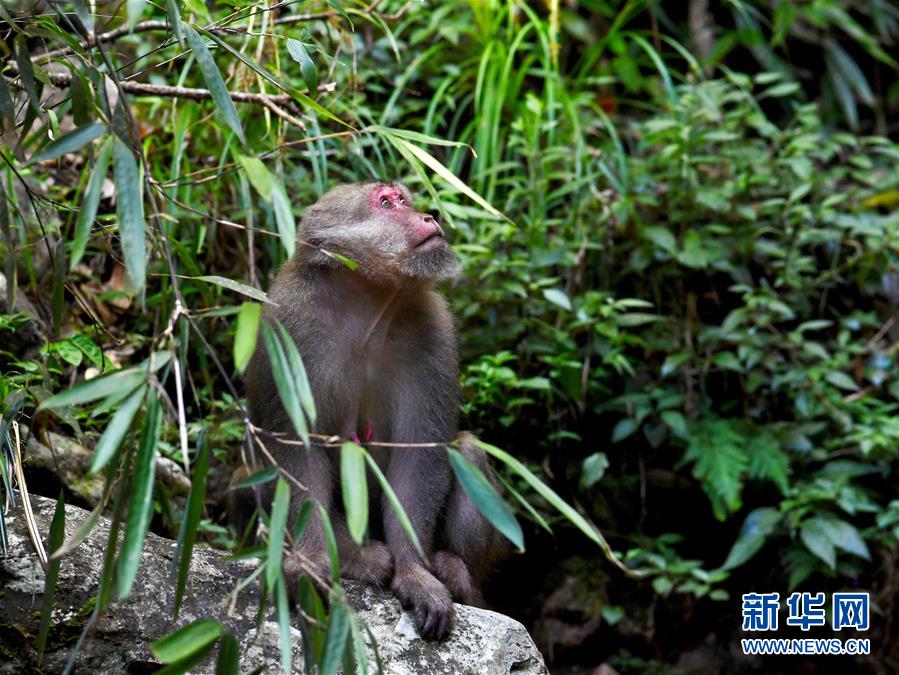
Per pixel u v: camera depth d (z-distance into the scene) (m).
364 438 4.84
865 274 7.37
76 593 3.80
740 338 6.88
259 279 6.53
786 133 7.44
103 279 6.38
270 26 5.18
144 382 2.87
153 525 5.22
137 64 6.68
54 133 4.16
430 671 4.05
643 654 6.92
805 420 6.95
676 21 10.06
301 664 3.88
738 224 7.32
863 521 6.98
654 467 7.17
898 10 10.51
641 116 9.27
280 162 5.24
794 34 10.10
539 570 7.05
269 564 2.89
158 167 6.54
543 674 4.28
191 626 2.84
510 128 7.62
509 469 6.76
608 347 6.73
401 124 7.66
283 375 3.01
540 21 8.27
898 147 8.02
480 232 6.77
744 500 7.13
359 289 4.61
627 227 7.25
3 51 4.11
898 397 7.14
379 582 4.34
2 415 4.10
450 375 4.79
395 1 7.77
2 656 3.69
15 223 5.50
